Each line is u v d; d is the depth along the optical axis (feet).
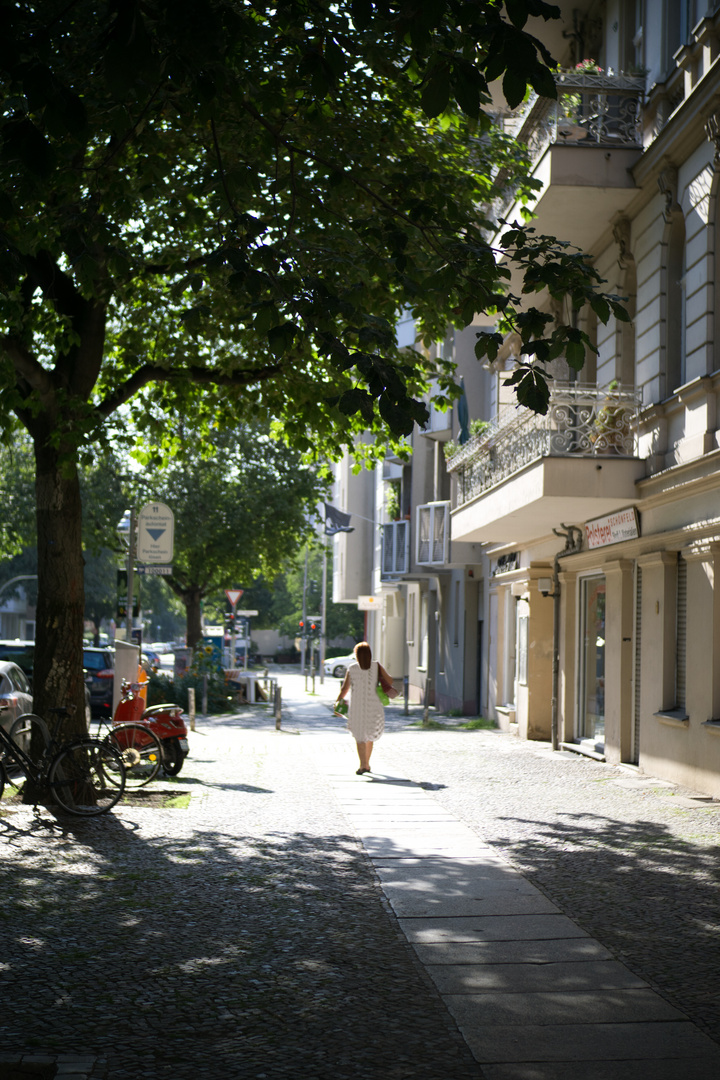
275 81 27.37
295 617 353.72
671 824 33.37
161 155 33.17
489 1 16.44
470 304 23.52
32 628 294.05
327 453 48.55
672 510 44.06
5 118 22.04
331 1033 15.33
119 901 23.24
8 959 18.92
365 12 16.24
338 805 37.11
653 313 46.73
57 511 37.11
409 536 111.14
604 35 55.47
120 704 46.06
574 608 60.13
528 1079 13.70
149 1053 14.53
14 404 34.55
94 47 25.67
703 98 39.99
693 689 41.50
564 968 18.52
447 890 24.38
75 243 26.55
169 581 132.87
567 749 58.54
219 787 41.55
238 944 19.94
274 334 20.52
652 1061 14.30
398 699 130.52
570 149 47.65
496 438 58.44
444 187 36.09
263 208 34.06
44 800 35.83
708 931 20.98
